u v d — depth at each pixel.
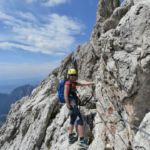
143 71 11.68
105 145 14.27
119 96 12.83
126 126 12.73
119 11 17.27
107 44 13.12
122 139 12.77
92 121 16.95
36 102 26.09
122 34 12.61
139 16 12.36
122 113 13.05
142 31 12.12
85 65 23.17
